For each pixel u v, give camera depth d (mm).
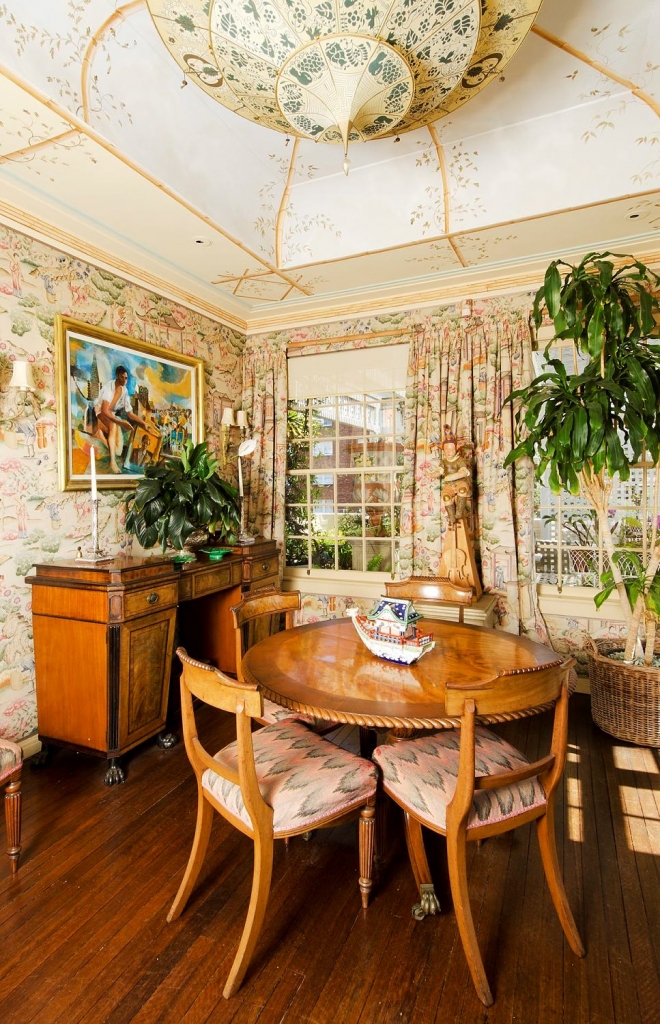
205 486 2869
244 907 1613
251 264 3068
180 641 3486
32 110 1808
